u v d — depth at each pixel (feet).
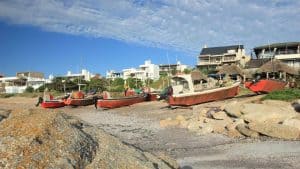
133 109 126.21
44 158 18.65
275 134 55.72
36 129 20.65
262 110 67.62
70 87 282.97
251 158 42.65
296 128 56.18
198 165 40.34
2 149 18.53
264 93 110.01
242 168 38.01
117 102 136.87
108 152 23.09
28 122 21.40
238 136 59.41
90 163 20.90
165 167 26.25
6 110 24.12
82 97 164.25
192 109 101.30
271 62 139.64
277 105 76.43
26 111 23.32
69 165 18.98
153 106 128.57
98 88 264.52
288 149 46.55
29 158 18.21
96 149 22.88
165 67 370.12
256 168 37.73
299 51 220.84
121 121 94.53
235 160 42.11
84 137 22.99
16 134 19.97
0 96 272.92
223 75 174.50
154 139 62.54
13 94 282.97
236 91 116.16
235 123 65.10
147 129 75.97
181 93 106.11
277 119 63.67
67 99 158.51
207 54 291.99
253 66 204.23
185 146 54.13
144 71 366.22
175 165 31.01
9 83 387.55
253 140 54.80
